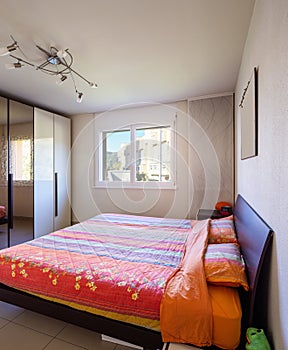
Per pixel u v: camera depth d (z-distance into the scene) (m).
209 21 1.70
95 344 1.51
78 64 2.38
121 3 1.51
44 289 1.54
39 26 1.74
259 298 1.25
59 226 4.14
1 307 1.92
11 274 1.67
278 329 0.96
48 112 3.93
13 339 1.56
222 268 1.29
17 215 3.34
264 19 1.24
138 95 3.40
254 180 1.56
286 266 0.87
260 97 1.35
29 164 3.55
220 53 2.18
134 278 1.41
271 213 1.10
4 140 3.16
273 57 1.05
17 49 2.06
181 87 3.09
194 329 1.11
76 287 1.45
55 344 1.51
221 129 3.38
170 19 1.68
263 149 1.27
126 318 1.30
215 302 1.14
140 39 1.94
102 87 3.06
